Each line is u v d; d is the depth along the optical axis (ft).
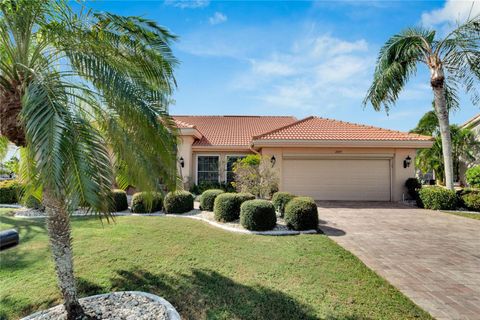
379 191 53.01
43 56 13.08
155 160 13.92
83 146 9.52
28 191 15.11
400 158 52.47
